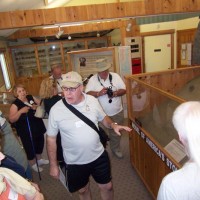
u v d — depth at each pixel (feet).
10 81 24.34
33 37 26.00
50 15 10.41
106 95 10.12
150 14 11.14
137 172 9.62
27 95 9.75
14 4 13.42
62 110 5.83
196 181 2.78
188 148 2.78
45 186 9.51
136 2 10.93
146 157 8.41
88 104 6.00
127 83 9.64
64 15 10.51
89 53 15.01
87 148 5.94
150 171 8.18
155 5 11.07
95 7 10.69
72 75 5.73
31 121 9.70
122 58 14.83
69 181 6.41
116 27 23.30
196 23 19.99
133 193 8.67
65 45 28.73
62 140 6.09
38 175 10.23
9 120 9.24
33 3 16.07
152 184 8.14
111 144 11.07
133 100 9.42
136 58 24.11
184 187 2.84
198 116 2.69
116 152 11.15
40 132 10.18
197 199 2.84
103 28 23.17
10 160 4.56
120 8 10.89
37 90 28.19
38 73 28.17
